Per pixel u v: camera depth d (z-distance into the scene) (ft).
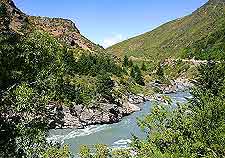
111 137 218.59
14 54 51.55
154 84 476.13
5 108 51.62
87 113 264.31
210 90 90.27
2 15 53.47
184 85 573.74
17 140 52.44
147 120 81.41
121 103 311.88
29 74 52.95
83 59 390.21
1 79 50.55
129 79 434.71
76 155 167.32
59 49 56.18
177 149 73.36
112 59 552.00
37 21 581.94
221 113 77.66
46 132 56.59
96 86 297.12
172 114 82.12
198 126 77.77
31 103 52.29
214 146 72.59
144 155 77.25
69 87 266.36
